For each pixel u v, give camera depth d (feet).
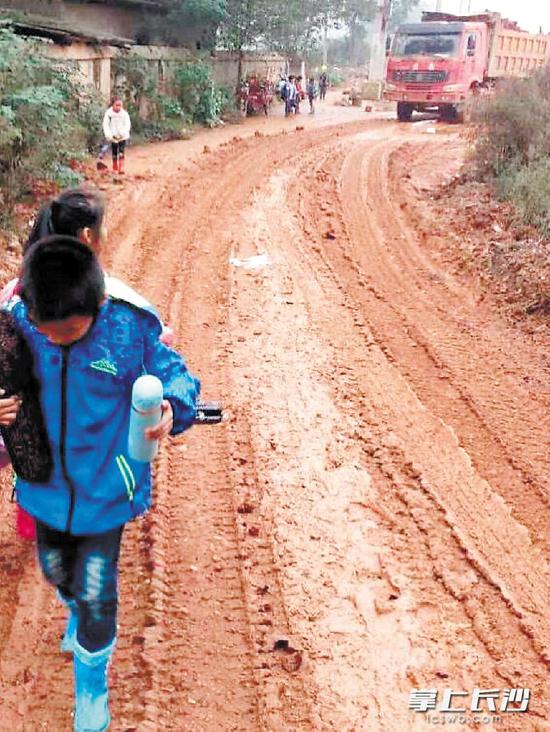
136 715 11.63
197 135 77.05
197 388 10.43
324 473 18.71
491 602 14.56
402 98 97.96
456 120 98.63
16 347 9.52
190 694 12.11
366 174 58.03
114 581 10.50
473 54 96.22
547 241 36.50
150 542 15.48
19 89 38.99
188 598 14.16
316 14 121.08
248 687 12.32
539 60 110.01
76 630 10.77
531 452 20.59
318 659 12.95
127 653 12.79
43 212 11.53
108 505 10.07
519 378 25.16
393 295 33.27
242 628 13.53
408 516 17.20
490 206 44.39
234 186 51.75
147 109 74.74
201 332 27.07
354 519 16.92
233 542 15.84
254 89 100.12
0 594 13.87
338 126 91.25
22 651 12.71
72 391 9.66
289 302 30.99
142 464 10.14
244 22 94.84
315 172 57.82
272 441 20.04
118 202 43.39
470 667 12.98
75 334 9.39
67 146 43.65
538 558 16.14
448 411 22.80
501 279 34.12
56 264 9.06
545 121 49.96
